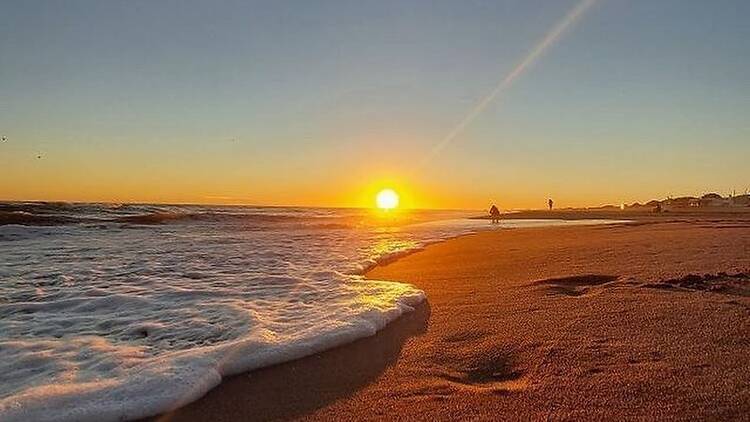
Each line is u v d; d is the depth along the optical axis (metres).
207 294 7.62
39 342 5.24
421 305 6.72
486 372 4.30
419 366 4.46
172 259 12.28
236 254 13.47
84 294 7.76
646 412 3.26
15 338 5.45
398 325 5.73
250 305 6.78
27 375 4.32
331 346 4.97
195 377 4.03
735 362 4.02
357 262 11.50
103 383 4.00
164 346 5.11
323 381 4.15
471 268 10.18
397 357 4.69
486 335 5.18
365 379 4.17
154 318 6.22
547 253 12.07
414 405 3.64
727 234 15.74
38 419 3.43
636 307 5.84
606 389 3.63
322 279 8.97
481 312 6.19
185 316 6.25
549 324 5.40
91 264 11.34
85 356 4.79
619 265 9.16
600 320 5.39
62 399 3.70
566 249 12.80
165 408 3.64
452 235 22.11
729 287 6.79
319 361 4.60
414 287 8.00
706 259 9.44
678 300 6.11
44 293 7.88
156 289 8.08
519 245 15.14
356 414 3.53
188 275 9.59
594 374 3.93
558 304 6.33
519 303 6.55
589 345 4.61
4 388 4.04
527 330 5.24
